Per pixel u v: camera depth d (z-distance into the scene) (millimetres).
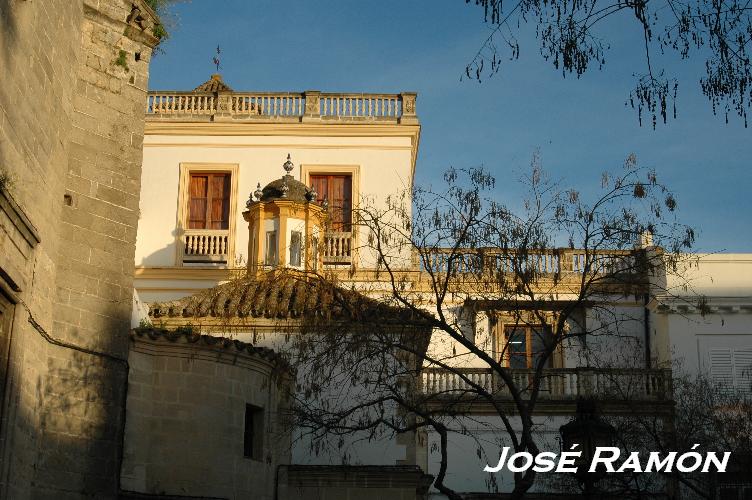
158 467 23219
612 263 23062
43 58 20234
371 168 39812
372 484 26453
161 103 40562
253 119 40156
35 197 19922
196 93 40500
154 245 38906
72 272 21359
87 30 22719
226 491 23953
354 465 26672
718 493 34312
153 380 23625
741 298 37688
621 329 38219
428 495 34719
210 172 39875
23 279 19078
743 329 37688
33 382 19766
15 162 18875
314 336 25594
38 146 20062
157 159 39812
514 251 22172
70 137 21922
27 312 19281
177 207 39281
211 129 40094
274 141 40094
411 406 22359
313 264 31406
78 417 20828
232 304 29984
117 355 21844
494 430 35750
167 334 23812
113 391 21594
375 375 27188
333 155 39938
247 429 25219
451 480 35219
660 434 33531
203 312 29531
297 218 33406
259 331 29172
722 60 14781
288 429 24938
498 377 36125
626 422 33531
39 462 19953
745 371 37281
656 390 36156
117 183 22594
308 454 27438
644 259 22594
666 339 37625
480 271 22109
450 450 35531
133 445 22875
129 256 22516
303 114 40469
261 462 25125
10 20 18562
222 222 39500
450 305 37344
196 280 37969
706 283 38156
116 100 22984
